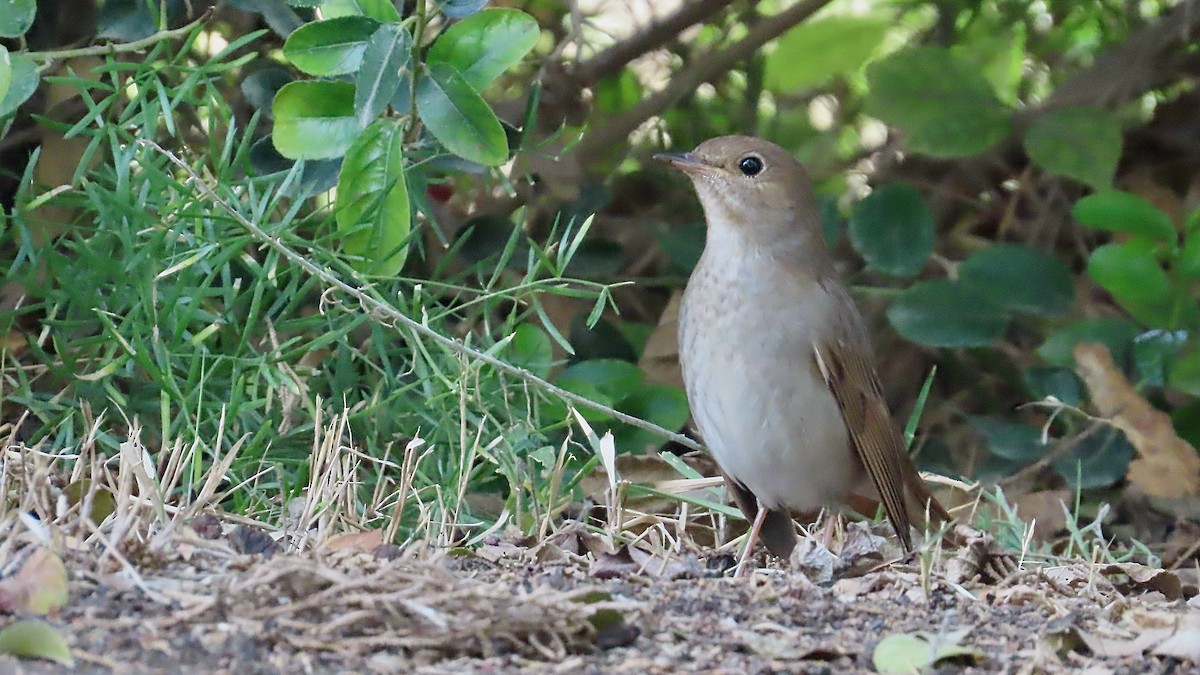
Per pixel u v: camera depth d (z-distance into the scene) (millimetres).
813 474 9672
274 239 9508
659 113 13938
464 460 9445
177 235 9984
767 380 9523
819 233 9852
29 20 9531
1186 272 11727
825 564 8062
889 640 6426
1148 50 14133
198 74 10250
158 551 6645
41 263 10812
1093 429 11898
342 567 6625
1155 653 6680
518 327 11117
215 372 10102
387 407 10109
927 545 7637
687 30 14188
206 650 5742
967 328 12484
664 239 13062
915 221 12859
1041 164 12648
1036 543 10719
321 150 9727
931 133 12898
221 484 9469
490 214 12633
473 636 5996
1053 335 12602
